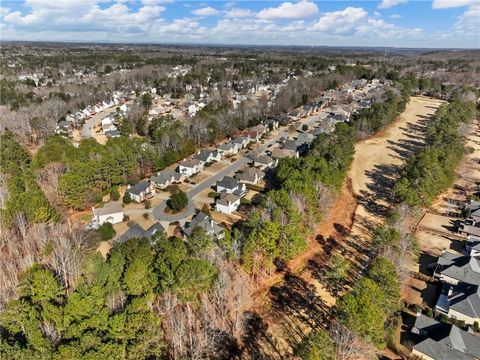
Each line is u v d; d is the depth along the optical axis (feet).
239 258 181.57
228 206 234.99
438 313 151.43
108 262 152.87
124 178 276.82
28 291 130.52
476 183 281.74
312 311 156.46
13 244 190.29
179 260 145.79
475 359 127.24
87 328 112.37
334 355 116.67
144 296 134.41
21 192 226.58
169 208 242.58
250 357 133.69
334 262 180.65
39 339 108.47
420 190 231.91
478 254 191.11
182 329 128.47
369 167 323.16
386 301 135.74
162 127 366.43
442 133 324.60
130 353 112.68
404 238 186.60
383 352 133.18
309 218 199.41
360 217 236.02
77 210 238.27
